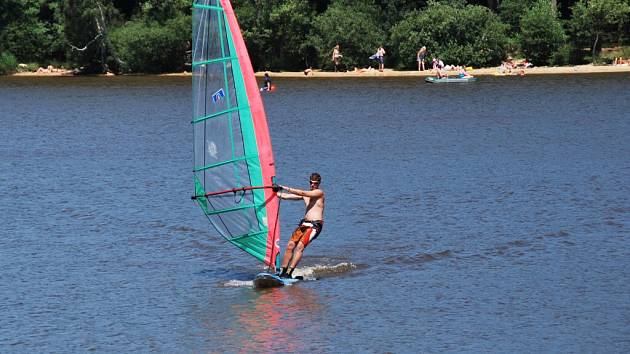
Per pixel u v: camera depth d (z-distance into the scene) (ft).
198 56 236.43
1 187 363.56
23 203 331.98
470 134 498.69
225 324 203.92
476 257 251.80
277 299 220.23
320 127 546.67
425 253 255.91
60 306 217.56
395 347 189.88
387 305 214.69
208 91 235.61
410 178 367.45
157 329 201.98
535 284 227.61
